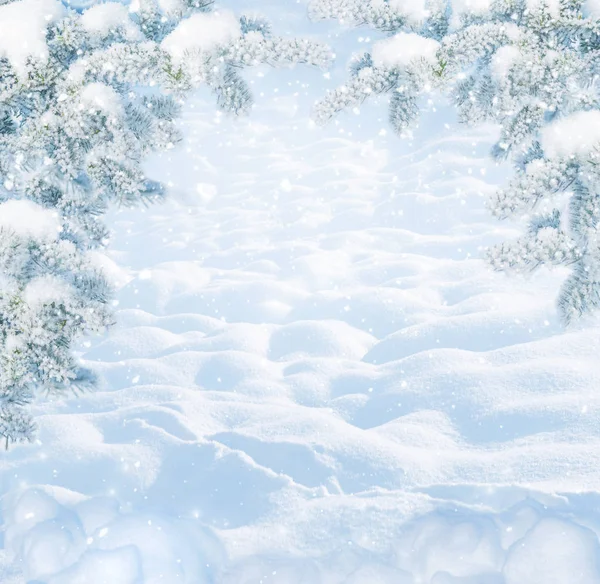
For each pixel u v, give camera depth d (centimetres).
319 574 261
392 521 283
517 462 336
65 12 311
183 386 488
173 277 661
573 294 289
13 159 306
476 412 396
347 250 694
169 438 388
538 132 315
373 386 449
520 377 412
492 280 573
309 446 370
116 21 308
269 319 587
